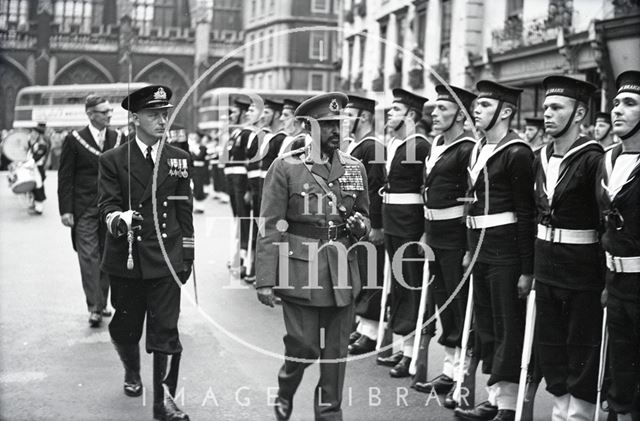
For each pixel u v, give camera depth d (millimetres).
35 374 6910
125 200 5914
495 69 22359
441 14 25078
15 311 9297
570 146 5508
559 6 18938
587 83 5469
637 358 5074
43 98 33812
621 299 5039
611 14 17125
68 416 5879
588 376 5414
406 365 7113
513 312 5879
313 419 5805
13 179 22297
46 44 52469
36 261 12898
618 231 5027
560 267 5449
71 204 8641
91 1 49312
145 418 5867
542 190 5559
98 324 8680
